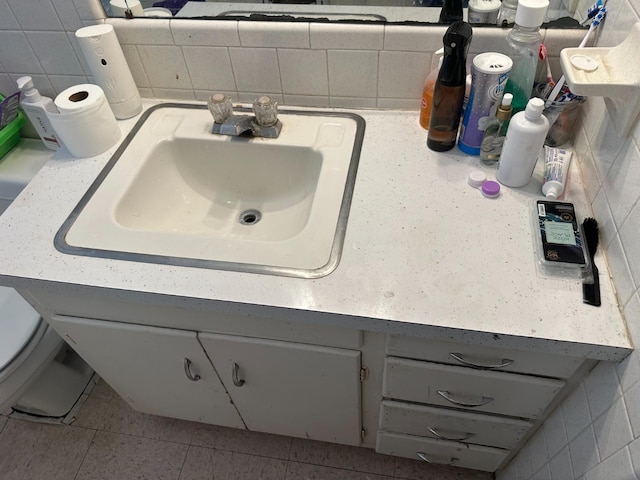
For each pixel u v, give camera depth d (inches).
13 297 48.6
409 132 38.9
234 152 40.4
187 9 39.1
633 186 25.0
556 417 34.2
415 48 36.7
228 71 41.0
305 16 37.8
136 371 42.4
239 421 48.1
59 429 56.6
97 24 39.0
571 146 36.2
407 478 51.0
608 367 27.2
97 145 38.0
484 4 35.1
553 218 30.1
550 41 34.4
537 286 27.5
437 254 29.5
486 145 34.2
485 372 31.7
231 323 33.0
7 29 40.3
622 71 25.5
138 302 30.3
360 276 28.6
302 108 42.3
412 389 35.4
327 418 43.1
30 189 35.7
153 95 44.1
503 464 45.6
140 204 37.6
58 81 44.3
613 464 25.5
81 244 31.7
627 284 25.2
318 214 32.6
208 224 41.3
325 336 32.2
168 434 55.6
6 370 43.8
